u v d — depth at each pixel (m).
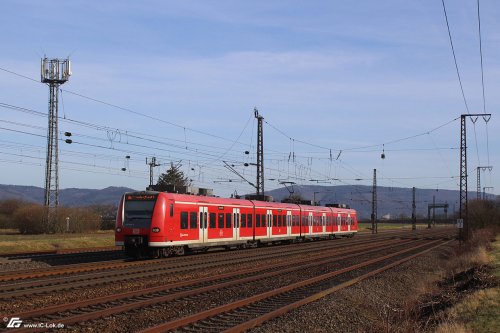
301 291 18.83
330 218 60.22
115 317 13.11
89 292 17.12
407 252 42.03
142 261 28.56
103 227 70.94
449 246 52.19
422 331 13.49
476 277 22.14
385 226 145.25
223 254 35.00
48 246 39.66
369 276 24.22
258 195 46.25
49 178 59.50
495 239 57.25
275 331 12.41
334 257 34.38
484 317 14.16
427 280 24.25
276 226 45.34
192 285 19.59
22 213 59.84
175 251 31.88
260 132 51.25
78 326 12.06
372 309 16.70
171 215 30.45
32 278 20.66
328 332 13.04
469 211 82.50
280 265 27.88
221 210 36.31
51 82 59.50
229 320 13.42
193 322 12.86
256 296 16.53
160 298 15.65
